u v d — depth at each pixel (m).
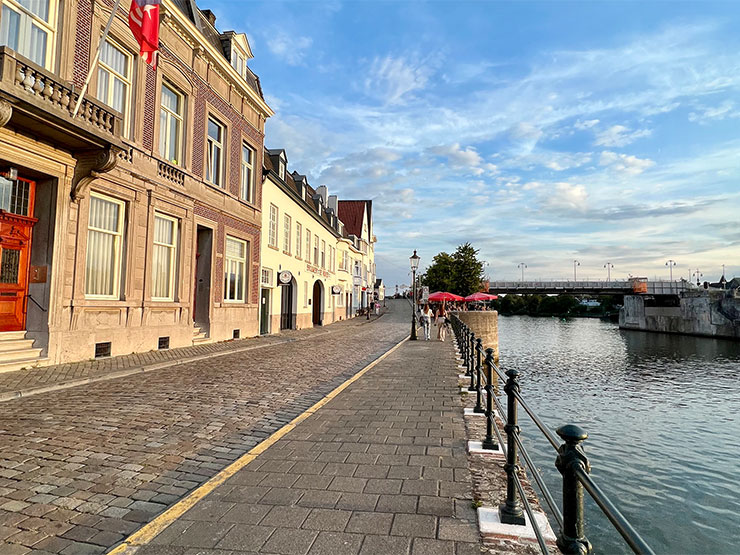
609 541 8.70
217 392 8.42
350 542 3.11
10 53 7.99
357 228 56.94
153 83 13.67
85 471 4.54
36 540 3.22
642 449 15.07
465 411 6.94
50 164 10.06
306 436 5.65
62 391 8.16
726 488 11.65
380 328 31.50
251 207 20.23
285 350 16.36
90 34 11.26
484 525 3.31
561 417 19.73
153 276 14.01
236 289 19.42
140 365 10.81
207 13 18.23
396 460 4.77
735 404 22.56
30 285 10.26
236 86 18.64
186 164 15.40
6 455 4.90
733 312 51.91
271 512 3.57
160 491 4.11
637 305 73.81
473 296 38.03
